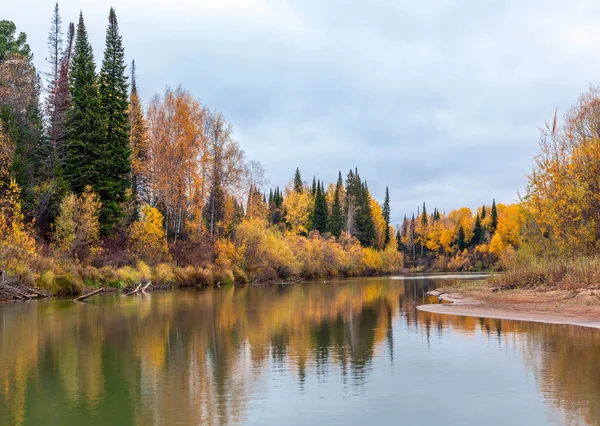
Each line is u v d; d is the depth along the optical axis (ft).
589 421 28.96
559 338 54.29
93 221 132.67
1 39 173.37
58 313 82.17
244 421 30.01
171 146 161.99
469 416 30.30
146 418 30.73
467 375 39.65
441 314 78.69
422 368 42.24
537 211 122.11
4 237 110.63
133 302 101.96
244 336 59.16
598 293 84.74
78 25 150.00
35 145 151.02
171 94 170.91
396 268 362.53
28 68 159.74
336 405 32.78
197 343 54.65
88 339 57.52
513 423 28.91
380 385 37.32
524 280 110.42
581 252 110.42
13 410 32.45
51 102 153.07
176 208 171.73
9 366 44.42
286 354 48.57
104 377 40.40
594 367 41.22
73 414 31.58
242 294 128.16
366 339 56.44
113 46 159.43
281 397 34.63
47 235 135.44
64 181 135.64
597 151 113.19
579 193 113.29
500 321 68.54
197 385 37.83
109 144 145.07
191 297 116.47
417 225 510.99
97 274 126.00
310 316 78.48
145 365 44.37
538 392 34.76
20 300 104.17
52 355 48.83
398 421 29.73
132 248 148.36
